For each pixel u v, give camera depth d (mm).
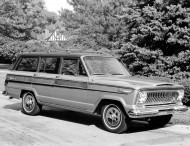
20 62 10531
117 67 9172
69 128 8320
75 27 26703
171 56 14922
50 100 9305
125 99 7492
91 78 8305
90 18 24922
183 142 6953
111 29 22797
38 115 10125
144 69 15219
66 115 10234
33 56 10133
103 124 8039
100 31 23750
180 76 14016
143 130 8266
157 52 14914
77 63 8773
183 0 15102
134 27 16594
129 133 7859
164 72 14641
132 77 8641
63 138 7238
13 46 38531
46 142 6855
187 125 8836
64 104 8938
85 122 9164
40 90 9609
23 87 10117
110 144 6762
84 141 6996
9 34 42875
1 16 41031
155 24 14977
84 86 8383
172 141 7027
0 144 6645
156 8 15797
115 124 7801
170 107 7980
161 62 14859
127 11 16578
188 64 14516
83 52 9484
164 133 7902
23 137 7262
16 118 9523
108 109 7973
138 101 7395
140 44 16047
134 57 15641
